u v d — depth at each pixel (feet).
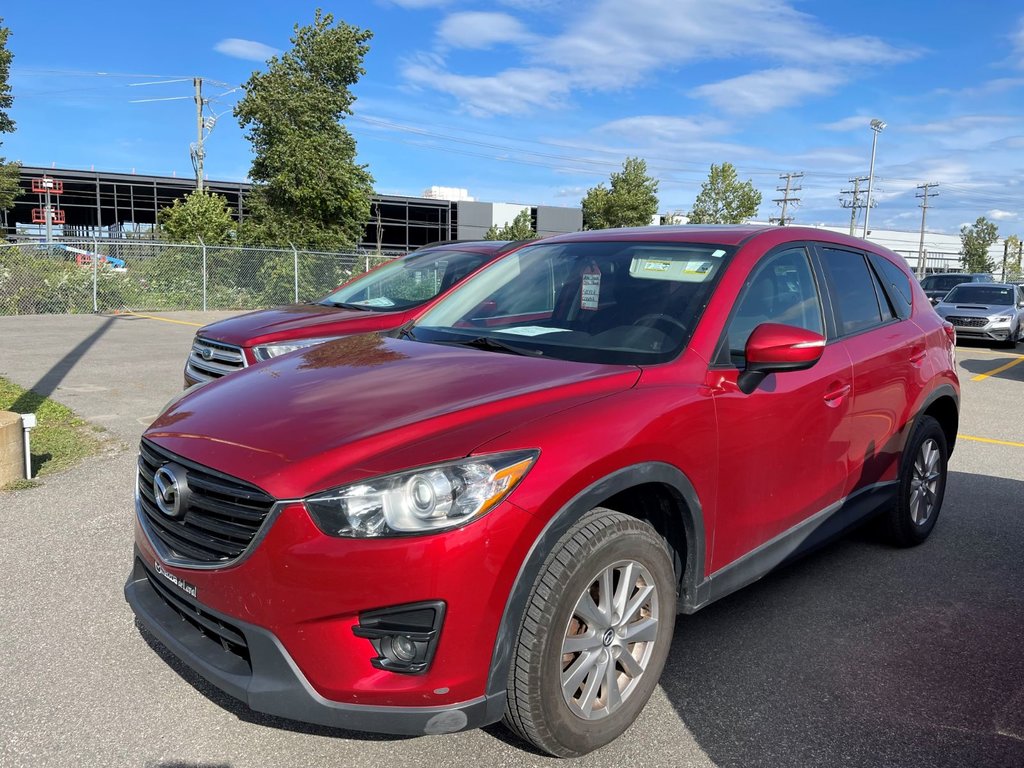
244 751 8.43
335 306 22.48
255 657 7.41
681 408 8.93
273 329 19.15
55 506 15.92
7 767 8.06
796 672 10.30
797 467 10.91
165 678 9.81
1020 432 26.03
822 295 12.28
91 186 174.60
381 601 7.04
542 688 7.58
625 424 8.30
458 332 11.76
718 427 9.37
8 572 12.76
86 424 23.00
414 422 7.88
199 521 7.91
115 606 11.69
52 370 33.27
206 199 83.25
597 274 11.76
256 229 82.02
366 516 7.09
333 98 82.74
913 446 14.03
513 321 11.76
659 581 8.73
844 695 9.77
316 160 81.15
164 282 68.54
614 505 9.20
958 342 60.03
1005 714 9.42
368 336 12.47
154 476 8.54
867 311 13.48
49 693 9.41
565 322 11.09
